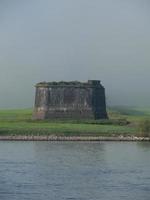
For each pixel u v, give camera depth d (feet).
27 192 554.46
